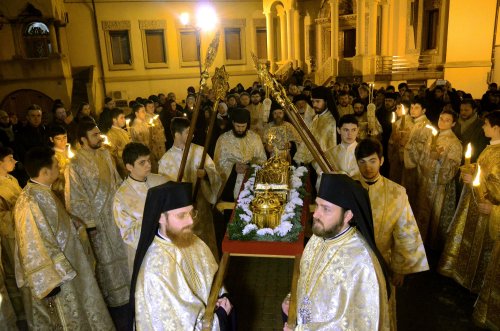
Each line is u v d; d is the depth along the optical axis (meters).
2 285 3.49
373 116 5.55
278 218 3.05
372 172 2.92
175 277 2.07
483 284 3.58
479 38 13.30
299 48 20.28
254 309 4.01
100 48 19.31
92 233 3.99
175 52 20.09
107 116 6.42
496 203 3.46
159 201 2.04
